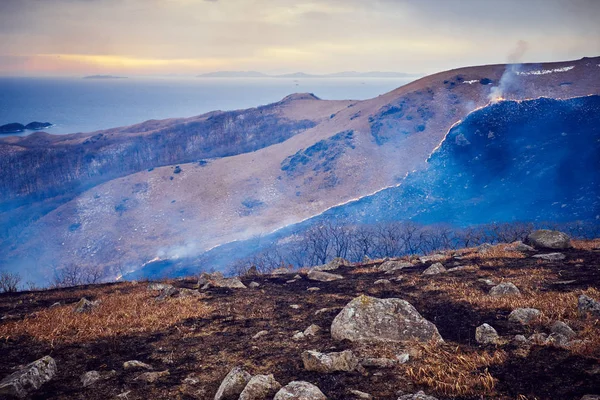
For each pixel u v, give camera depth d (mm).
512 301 13195
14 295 22312
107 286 24125
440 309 13414
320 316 13883
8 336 12898
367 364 9367
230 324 13555
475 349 9773
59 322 14453
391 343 10516
